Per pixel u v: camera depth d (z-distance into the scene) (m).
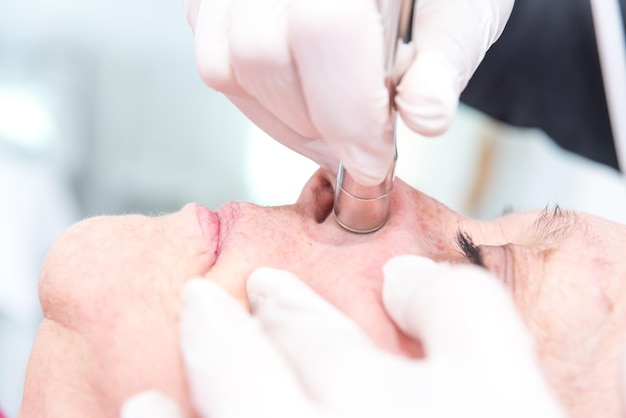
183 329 0.21
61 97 0.53
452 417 0.19
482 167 0.53
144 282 0.23
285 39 0.22
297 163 0.55
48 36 0.54
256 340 0.20
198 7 0.27
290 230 0.25
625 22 0.40
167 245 0.24
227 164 0.55
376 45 0.21
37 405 0.23
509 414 0.18
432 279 0.21
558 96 0.45
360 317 0.22
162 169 0.54
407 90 0.22
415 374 0.19
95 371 0.23
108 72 0.54
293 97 0.23
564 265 0.23
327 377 0.19
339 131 0.22
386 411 0.19
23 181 0.48
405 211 0.25
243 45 0.22
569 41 0.43
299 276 0.24
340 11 0.21
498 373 0.19
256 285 0.23
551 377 0.22
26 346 0.42
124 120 0.54
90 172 0.52
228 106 0.55
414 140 0.54
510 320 0.20
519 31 0.43
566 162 0.50
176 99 0.55
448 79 0.22
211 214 0.25
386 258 0.24
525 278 0.23
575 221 0.25
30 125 0.52
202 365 0.20
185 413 0.22
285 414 0.19
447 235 0.26
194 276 0.24
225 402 0.19
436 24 0.24
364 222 0.25
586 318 0.23
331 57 0.21
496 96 0.47
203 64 0.24
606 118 0.45
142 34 0.55
